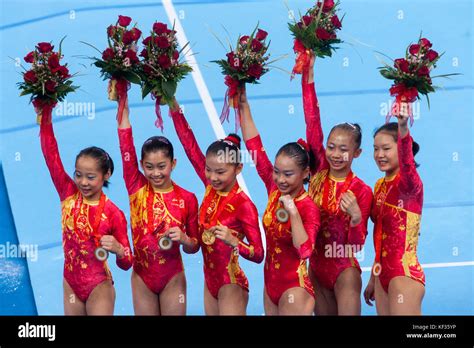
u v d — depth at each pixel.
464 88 22.83
